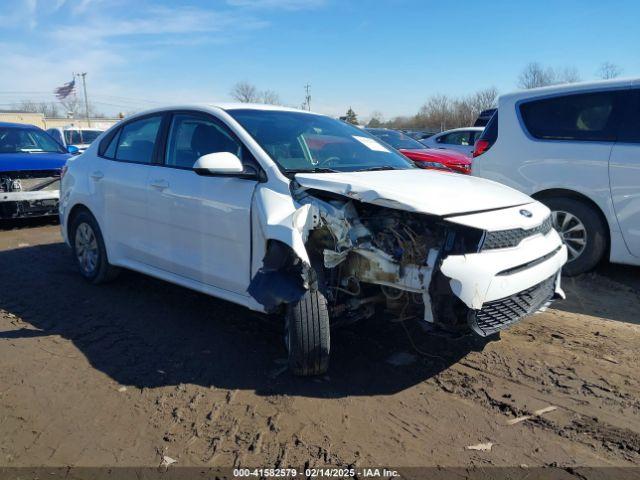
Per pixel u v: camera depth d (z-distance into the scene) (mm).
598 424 2785
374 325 4051
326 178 3246
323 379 3258
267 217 3193
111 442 2631
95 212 4816
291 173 3449
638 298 4719
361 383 3217
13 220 8438
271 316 4266
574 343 3791
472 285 2791
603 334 3953
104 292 4891
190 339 3844
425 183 3387
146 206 4227
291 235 2996
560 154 5168
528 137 5418
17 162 7473
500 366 3438
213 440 2645
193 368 3398
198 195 3762
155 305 4547
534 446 2605
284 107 4578
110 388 3154
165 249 4137
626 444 2609
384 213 3195
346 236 3025
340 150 4066
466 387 3174
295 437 2668
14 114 50000
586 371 3371
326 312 3096
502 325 3021
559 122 5262
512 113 5574
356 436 2680
